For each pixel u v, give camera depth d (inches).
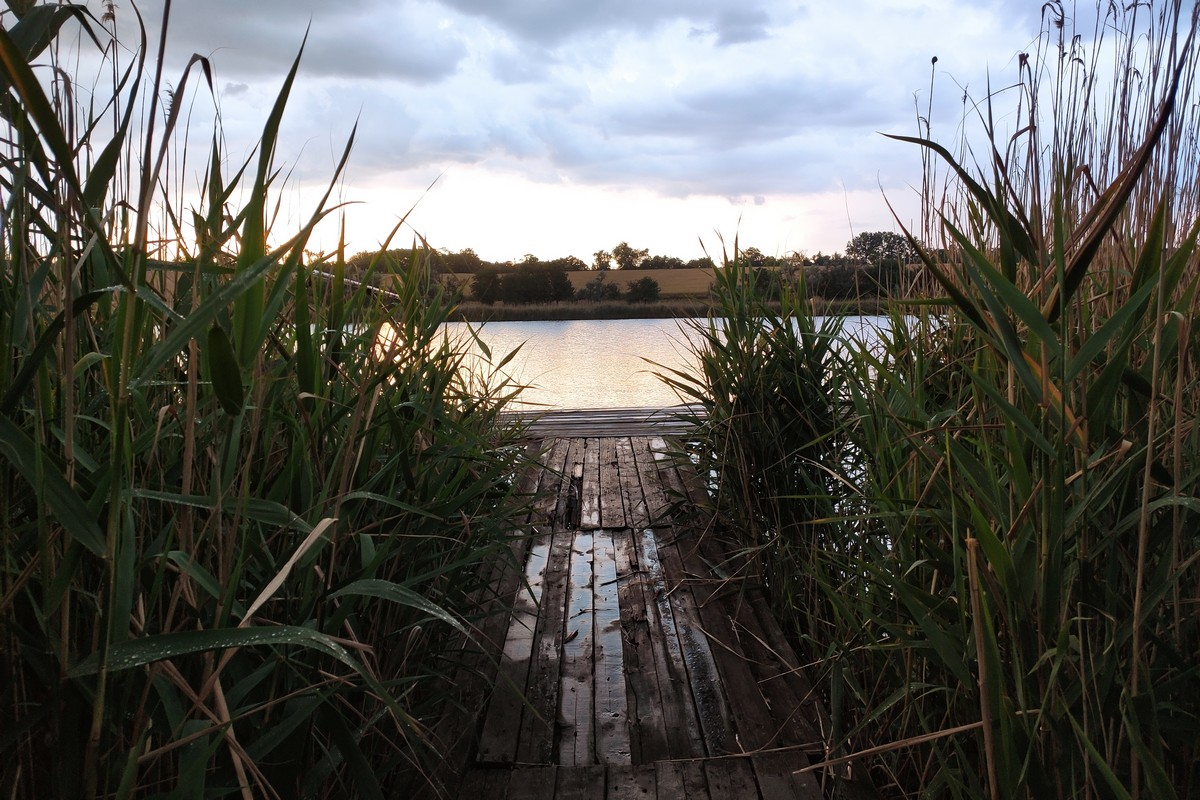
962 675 46.7
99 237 29.8
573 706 82.3
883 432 67.8
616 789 67.2
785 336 112.7
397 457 62.8
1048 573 42.4
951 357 71.7
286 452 55.4
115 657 31.0
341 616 46.9
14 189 32.5
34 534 35.7
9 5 31.8
